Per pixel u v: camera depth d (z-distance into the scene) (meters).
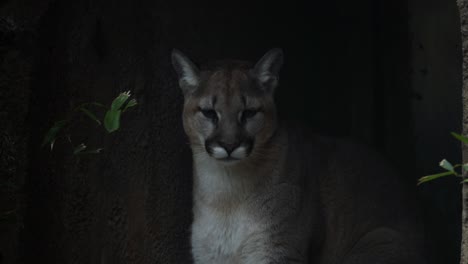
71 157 7.82
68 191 7.80
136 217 8.66
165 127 9.09
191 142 8.15
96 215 8.14
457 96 10.48
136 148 8.66
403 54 11.34
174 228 9.20
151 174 8.87
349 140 9.12
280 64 8.18
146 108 8.80
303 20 11.16
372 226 8.66
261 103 7.90
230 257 8.08
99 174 8.16
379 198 8.81
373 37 11.65
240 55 10.15
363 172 8.86
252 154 7.94
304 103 11.02
